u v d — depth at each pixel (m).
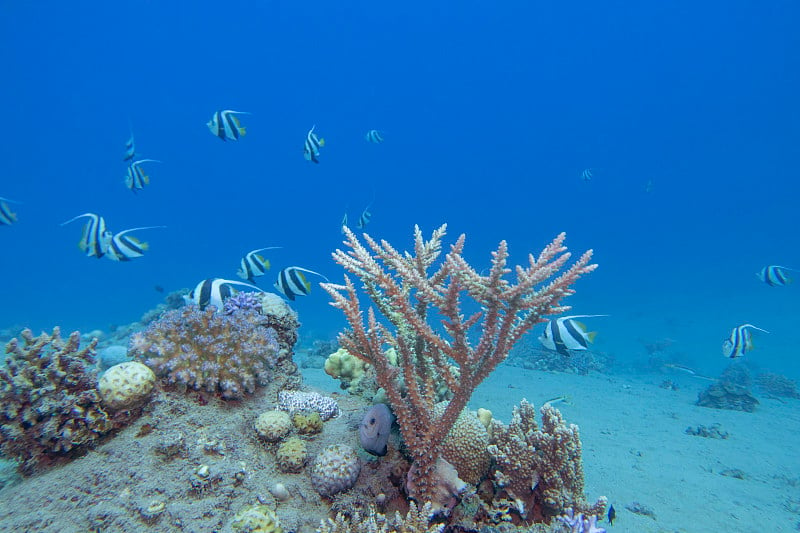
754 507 1.18
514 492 0.77
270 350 0.92
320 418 0.88
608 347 4.98
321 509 0.73
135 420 0.78
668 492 1.23
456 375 0.83
